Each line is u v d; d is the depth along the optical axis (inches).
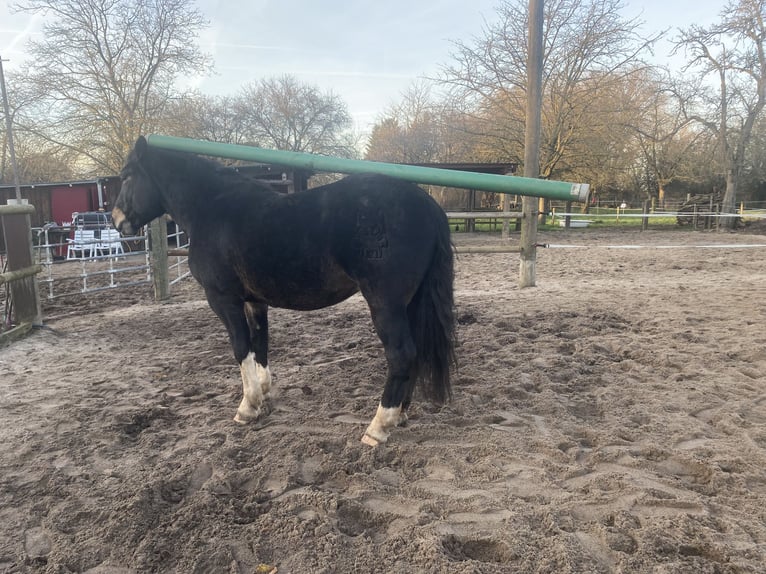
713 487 98.1
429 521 90.0
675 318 226.5
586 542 83.6
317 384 160.6
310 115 1453.0
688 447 114.6
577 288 312.7
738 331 202.8
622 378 158.4
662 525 85.5
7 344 216.2
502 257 509.7
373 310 113.2
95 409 143.5
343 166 133.6
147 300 323.6
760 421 126.9
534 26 291.0
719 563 77.2
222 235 123.9
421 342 117.0
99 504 97.3
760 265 412.8
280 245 115.8
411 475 106.3
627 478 101.0
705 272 380.2
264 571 79.3
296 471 108.4
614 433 122.3
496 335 209.3
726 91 896.9
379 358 184.7
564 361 172.6
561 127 872.9
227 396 152.6
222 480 104.1
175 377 171.6
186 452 117.8
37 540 89.4
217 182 130.6
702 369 162.4
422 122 1459.2
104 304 317.4
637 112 932.6
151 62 936.9
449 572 76.0
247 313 145.4
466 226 877.8
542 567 76.8
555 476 104.8
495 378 160.2
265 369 145.9
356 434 124.4
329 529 87.8
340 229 111.2
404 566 78.7
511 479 103.4
